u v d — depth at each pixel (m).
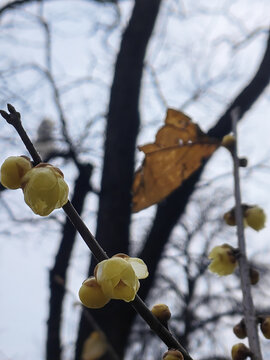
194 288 10.64
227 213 1.97
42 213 0.97
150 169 2.20
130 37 5.95
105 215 5.21
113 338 4.61
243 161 2.04
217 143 2.11
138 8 6.04
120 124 5.62
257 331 1.53
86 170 6.25
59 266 5.83
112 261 0.98
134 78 5.80
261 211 1.89
